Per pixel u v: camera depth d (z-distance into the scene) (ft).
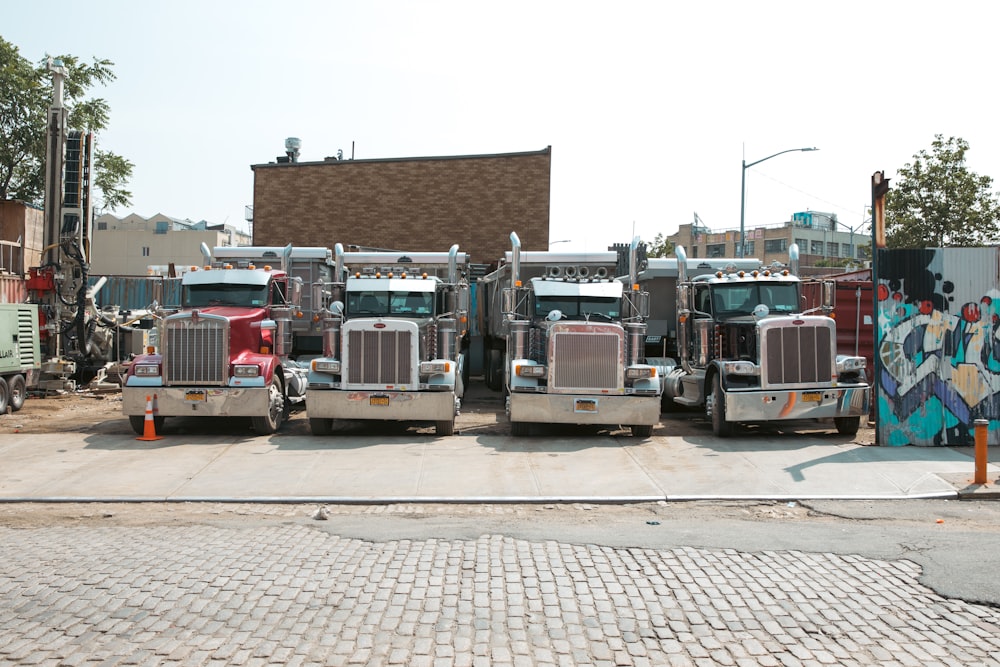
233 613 17.94
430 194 99.35
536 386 45.34
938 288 40.91
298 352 61.67
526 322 49.06
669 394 56.65
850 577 20.57
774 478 34.78
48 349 70.23
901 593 19.26
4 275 78.48
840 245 273.75
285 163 105.50
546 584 20.01
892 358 41.09
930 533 25.48
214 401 45.52
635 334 48.29
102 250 263.49
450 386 45.75
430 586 19.88
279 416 48.67
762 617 17.65
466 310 53.47
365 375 45.70
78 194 71.41
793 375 44.45
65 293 71.51
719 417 44.96
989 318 40.75
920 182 104.99
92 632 16.81
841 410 44.52
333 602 18.69
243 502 31.99
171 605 18.48
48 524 28.66
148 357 47.11
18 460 39.50
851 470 35.81
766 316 46.85
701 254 275.39
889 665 15.15
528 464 38.32
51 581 20.44
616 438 45.65
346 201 100.27
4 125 118.11
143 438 45.11
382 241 99.81
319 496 32.50
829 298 47.29
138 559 22.71
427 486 34.12
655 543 24.25
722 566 21.65
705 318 49.83
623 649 15.88
